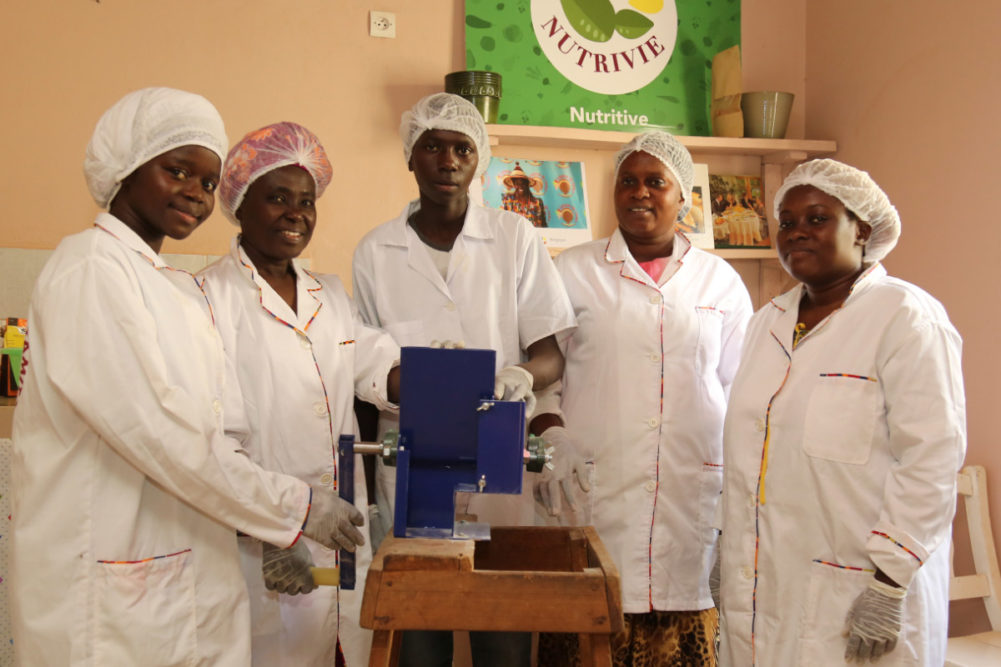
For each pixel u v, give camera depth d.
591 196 2.83
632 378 1.88
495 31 2.71
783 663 1.49
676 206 1.93
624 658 1.85
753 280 3.00
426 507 1.25
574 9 2.78
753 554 1.58
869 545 1.37
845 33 2.78
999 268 2.19
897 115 2.55
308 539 1.52
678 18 2.88
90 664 1.15
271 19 2.59
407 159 1.85
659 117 2.86
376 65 2.67
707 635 1.90
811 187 1.56
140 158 1.24
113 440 1.16
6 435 2.02
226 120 2.57
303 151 1.52
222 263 1.60
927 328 1.41
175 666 1.21
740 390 1.66
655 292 1.93
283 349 1.53
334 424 1.58
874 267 1.59
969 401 2.27
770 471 1.56
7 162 2.41
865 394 1.45
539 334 1.82
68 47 2.45
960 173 2.31
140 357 1.17
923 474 1.36
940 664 1.45
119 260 1.21
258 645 1.47
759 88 2.96
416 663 1.69
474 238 1.83
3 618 1.70
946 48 2.36
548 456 1.29
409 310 1.79
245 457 1.29
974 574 2.17
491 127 2.58
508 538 1.38
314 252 2.64
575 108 2.78
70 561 1.17
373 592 1.12
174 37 2.52
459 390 1.21
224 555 1.31
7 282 2.38
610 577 1.12
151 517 1.24
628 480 1.85
